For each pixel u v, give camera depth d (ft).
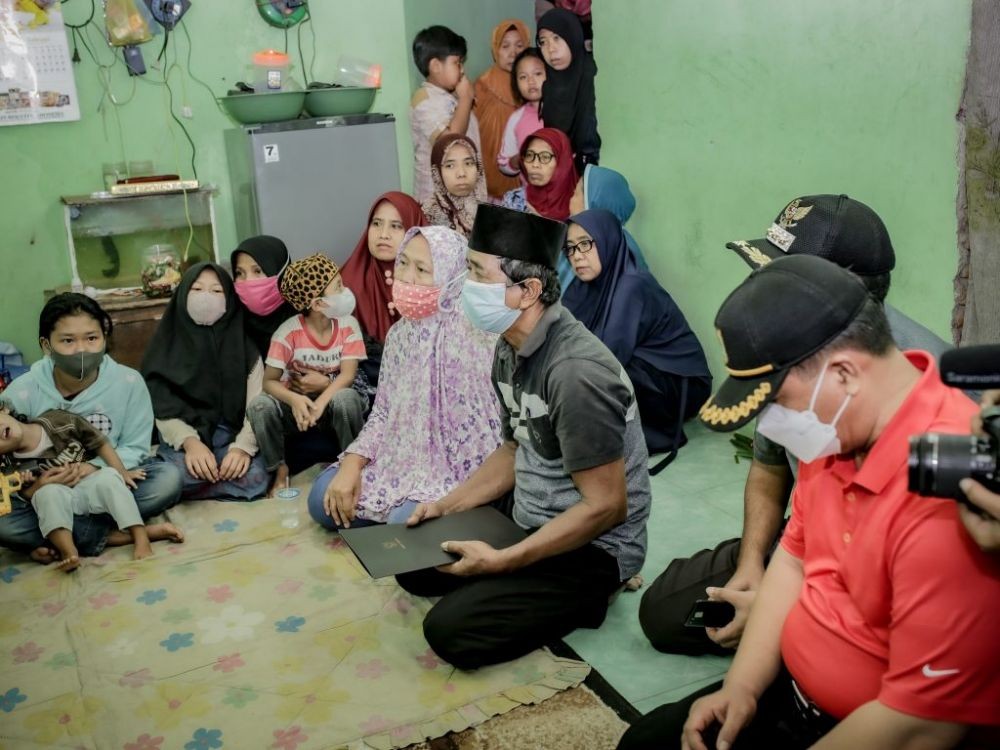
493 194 15.87
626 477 7.17
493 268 6.63
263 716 6.67
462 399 8.91
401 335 9.20
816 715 4.43
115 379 9.87
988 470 3.25
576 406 6.55
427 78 14.87
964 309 8.75
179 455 10.37
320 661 7.31
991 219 8.31
